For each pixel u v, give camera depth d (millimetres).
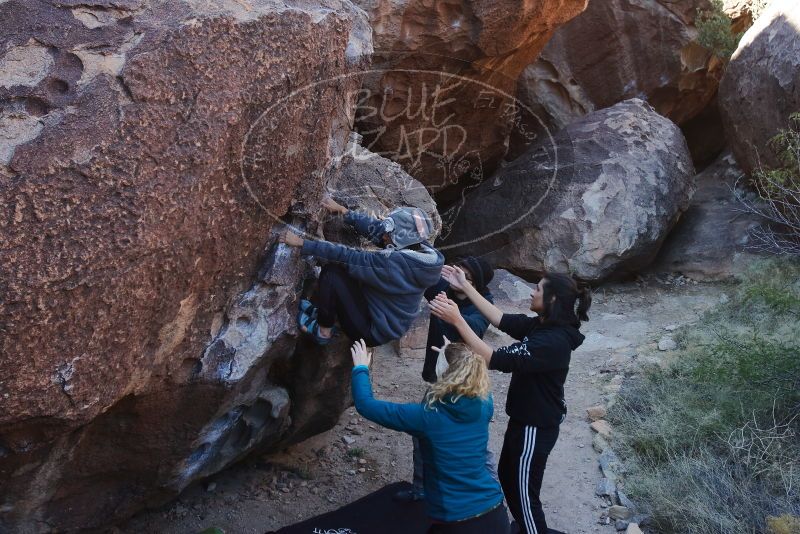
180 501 4465
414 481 4324
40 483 3059
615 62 9508
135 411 3191
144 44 2678
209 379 3320
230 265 3156
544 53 9594
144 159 2611
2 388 2430
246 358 3398
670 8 9234
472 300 4141
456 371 3385
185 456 3600
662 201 7852
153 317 2832
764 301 6410
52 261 2426
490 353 3723
